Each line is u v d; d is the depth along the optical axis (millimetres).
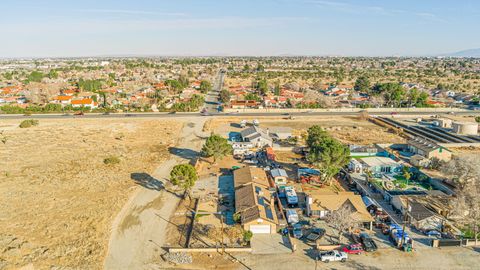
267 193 66500
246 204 60625
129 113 154625
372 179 75938
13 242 51438
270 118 145250
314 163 75562
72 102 165250
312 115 152125
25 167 84938
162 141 110062
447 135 116875
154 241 53625
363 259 48469
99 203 65375
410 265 47031
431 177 76312
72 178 77438
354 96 195750
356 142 107688
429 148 88812
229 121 140750
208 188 72688
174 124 133250
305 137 112062
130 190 71562
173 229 57031
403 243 50688
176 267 47125
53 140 110000
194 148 103125
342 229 52438
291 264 47438
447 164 73188
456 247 51250
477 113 156875
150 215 61656
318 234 54188
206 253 50188
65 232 55219
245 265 47375
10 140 109688
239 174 76500
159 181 76938
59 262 47531
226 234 54688
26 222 57938
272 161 89188
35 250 49969
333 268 46531
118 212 62500
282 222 57750
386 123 133500
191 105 160250
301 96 188000
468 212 58219
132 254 50188
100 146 103688
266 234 55000
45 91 193375
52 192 70125
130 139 112125
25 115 150875
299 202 65875
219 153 86812
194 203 66062
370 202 61969
